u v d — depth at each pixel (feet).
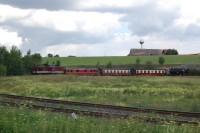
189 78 256.11
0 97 123.13
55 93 171.94
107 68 370.53
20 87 208.95
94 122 60.49
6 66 360.28
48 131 50.03
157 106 111.96
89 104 97.19
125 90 171.42
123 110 88.12
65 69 363.15
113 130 51.19
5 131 49.75
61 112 85.71
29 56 394.93
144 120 70.85
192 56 549.95
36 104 100.73
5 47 379.14
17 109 68.64
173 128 52.85
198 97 146.00
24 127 50.90
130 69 341.41
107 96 153.79
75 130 50.42
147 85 207.72
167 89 175.52
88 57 582.35
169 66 390.83
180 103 122.21
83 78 271.69
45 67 371.76
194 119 74.38
